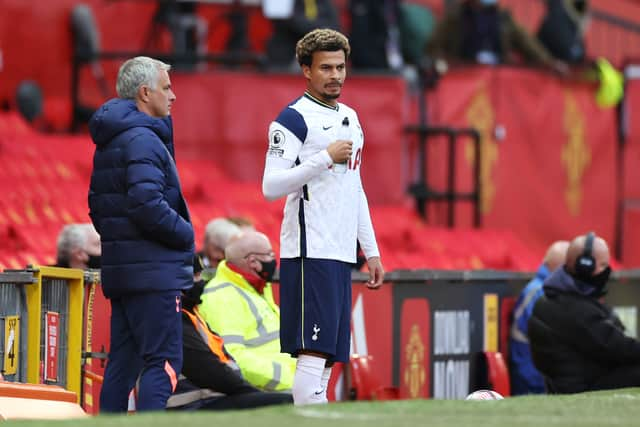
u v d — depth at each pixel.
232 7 55.91
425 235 49.44
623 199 58.84
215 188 47.25
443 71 53.03
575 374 29.86
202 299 26.92
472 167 54.06
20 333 24.09
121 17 57.59
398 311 31.31
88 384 25.16
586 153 57.62
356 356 29.81
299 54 22.47
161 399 22.05
